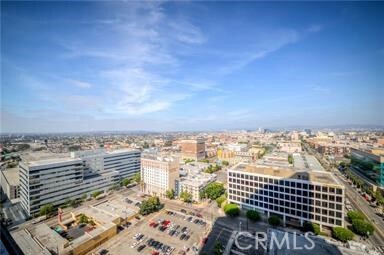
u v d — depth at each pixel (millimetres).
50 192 149750
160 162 178500
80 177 169750
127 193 187500
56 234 108750
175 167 181250
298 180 122438
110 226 113938
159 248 101500
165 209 150000
